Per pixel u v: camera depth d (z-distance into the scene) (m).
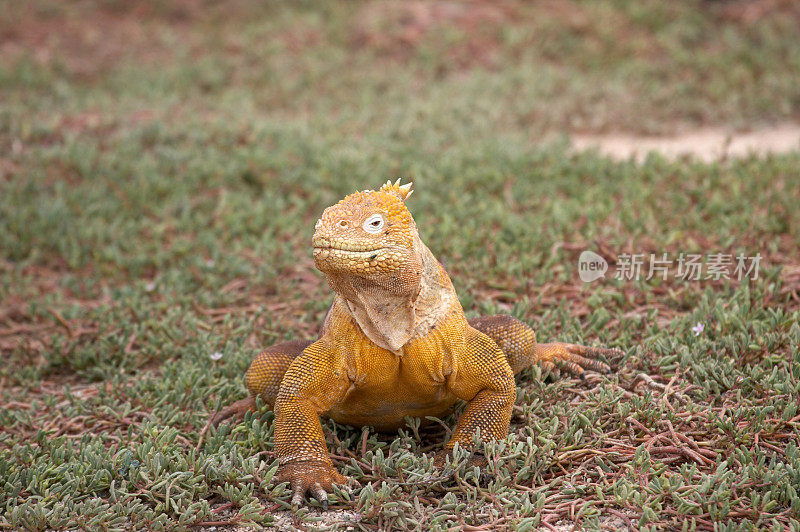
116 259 10.78
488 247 10.15
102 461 6.23
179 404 7.31
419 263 5.75
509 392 6.09
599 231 10.50
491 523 5.53
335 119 16.39
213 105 17.39
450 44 20.72
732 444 6.14
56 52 21.33
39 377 8.46
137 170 13.29
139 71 19.84
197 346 8.38
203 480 6.02
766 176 11.82
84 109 17.05
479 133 15.22
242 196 12.45
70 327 9.30
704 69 18.70
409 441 6.34
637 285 9.05
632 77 18.62
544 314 8.60
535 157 13.30
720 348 7.43
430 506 5.70
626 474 5.97
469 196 11.80
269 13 23.59
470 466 5.89
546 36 20.91
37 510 5.70
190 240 11.36
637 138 15.82
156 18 23.97
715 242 9.86
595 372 7.37
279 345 6.75
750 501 5.61
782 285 8.67
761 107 16.56
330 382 6.03
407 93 18.19
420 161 13.39
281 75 19.44
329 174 12.96
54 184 13.05
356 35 21.72
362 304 5.72
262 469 5.96
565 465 6.21
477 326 6.77
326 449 5.94
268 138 14.77
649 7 21.97
